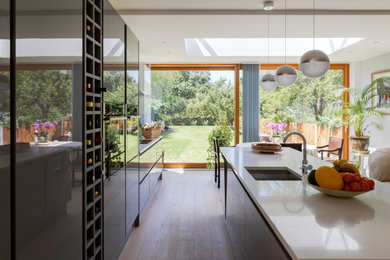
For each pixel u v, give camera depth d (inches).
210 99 257.6
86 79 69.1
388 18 139.3
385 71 218.1
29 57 46.9
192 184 205.3
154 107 257.9
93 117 71.9
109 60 85.5
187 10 135.0
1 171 40.9
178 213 147.2
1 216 40.9
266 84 156.7
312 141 253.9
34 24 48.1
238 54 222.4
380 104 225.0
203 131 258.2
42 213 50.3
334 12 135.2
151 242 113.7
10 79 43.0
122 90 100.8
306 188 69.7
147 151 153.3
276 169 99.3
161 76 257.8
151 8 133.0
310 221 48.2
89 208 70.1
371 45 193.5
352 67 252.7
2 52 41.2
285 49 203.8
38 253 49.2
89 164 69.8
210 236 119.6
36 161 48.6
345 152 255.6
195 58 233.3
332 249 38.2
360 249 38.2
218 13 135.3
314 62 104.3
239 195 89.7
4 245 41.6
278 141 212.5
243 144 178.2
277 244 48.4
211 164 245.8
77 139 63.2
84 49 66.5
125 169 103.3
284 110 254.5
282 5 129.8
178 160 259.0
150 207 156.7
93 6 71.9
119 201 95.3
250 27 153.5
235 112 255.3
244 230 80.4
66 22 58.3
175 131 259.1
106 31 82.5
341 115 255.4
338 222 47.8
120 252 98.4
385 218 49.7
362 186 59.1
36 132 48.7
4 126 41.6
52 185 53.2
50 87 52.7
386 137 219.6
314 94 256.1
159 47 196.2
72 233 61.1
